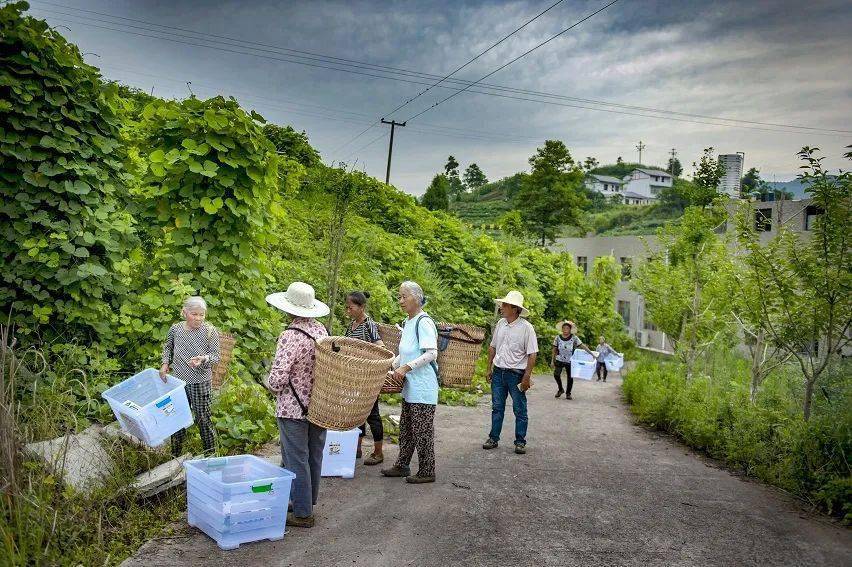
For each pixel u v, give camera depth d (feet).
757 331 31.94
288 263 40.29
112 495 16.51
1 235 22.02
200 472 16.03
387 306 44.62
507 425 33.78
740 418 28.22
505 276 67.41
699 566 15.85
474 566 15.33
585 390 55.88
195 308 20.42
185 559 14.83
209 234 27.43
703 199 42.91
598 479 23.32
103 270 23.18
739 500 21.47
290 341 16.71
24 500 14.69
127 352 24.38
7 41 21.71
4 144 21.79
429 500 19.85
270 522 16.12
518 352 27.22
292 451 16.90
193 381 20.30
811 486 22.09
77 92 23.58
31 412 19.24
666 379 45.24
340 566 14.93
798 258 26.94
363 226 56.95
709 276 42.52
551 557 16.06
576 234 234.79
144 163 30.53
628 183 429.38
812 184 26.50
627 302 125.18
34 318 22.09
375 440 23.77
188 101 27.32
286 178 60.23
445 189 238.07
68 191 22.68
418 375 21.57
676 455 28.35
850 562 16.40
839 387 29.19
